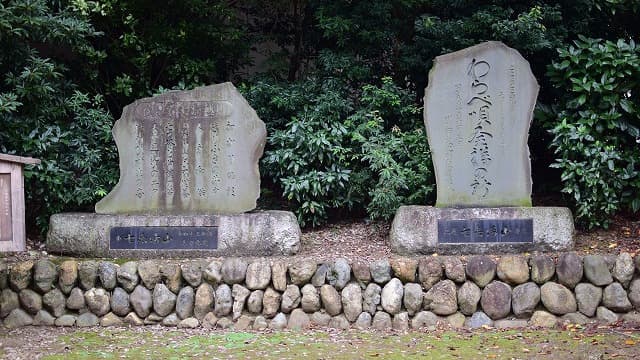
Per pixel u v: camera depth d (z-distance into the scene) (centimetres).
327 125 880
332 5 985
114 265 701
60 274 700
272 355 581
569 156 798
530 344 599
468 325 665
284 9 1050
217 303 686
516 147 766
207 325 682
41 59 848
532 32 841
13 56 838
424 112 776
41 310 695
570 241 745
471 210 751
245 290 686
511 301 668
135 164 785
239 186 776
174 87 961
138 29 967
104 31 958
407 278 676
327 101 888
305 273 682
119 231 767
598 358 553
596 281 663
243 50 1023
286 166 862
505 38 862
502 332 644
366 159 864
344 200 869
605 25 942
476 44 852
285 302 679
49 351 596
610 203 782
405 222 759
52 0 866
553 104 882
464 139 769
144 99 786
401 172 825
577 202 790
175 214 775
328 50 969
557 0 904
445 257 702
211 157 778
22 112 840
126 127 786
